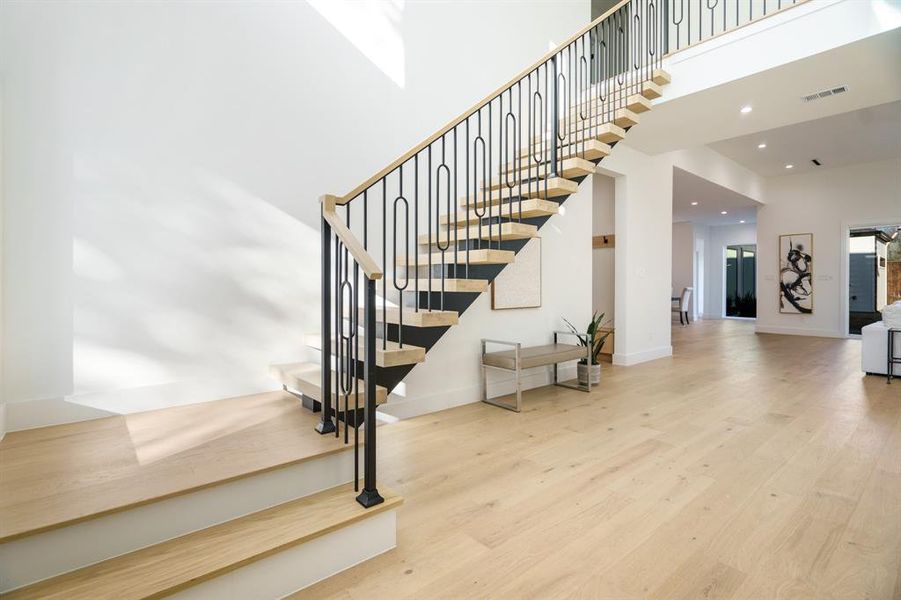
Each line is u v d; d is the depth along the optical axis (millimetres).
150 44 2764
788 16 3568
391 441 3281
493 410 4082
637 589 1684
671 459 2916
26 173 2410
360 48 3666
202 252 2932
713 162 8117
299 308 3320
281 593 1671
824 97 4207
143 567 1535
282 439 2244
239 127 3074
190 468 1897
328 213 2373
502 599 1641
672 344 8383
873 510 2238
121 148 2668
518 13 4953
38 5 2441
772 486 2516
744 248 14609
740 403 4273
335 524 1776
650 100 4367
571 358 4613
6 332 2371
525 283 4859
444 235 3670
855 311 9930
